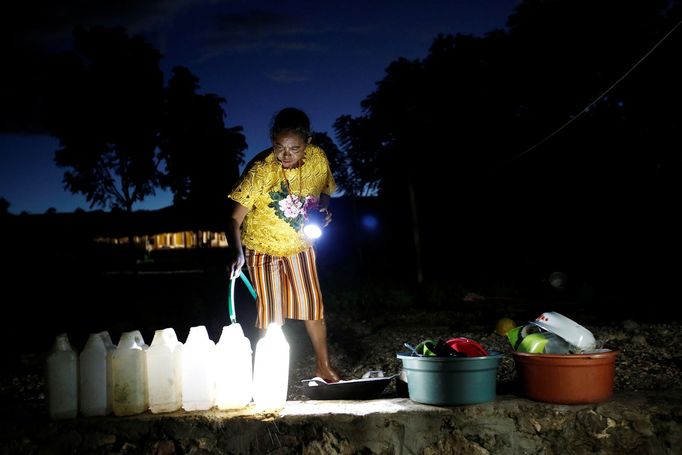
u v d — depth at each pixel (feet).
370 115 54.19
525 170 55.36
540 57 50.62
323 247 69.26
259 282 12.66
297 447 11.07
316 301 12.98
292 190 12.25
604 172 51.70
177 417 11.06
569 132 51.42
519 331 12.51
